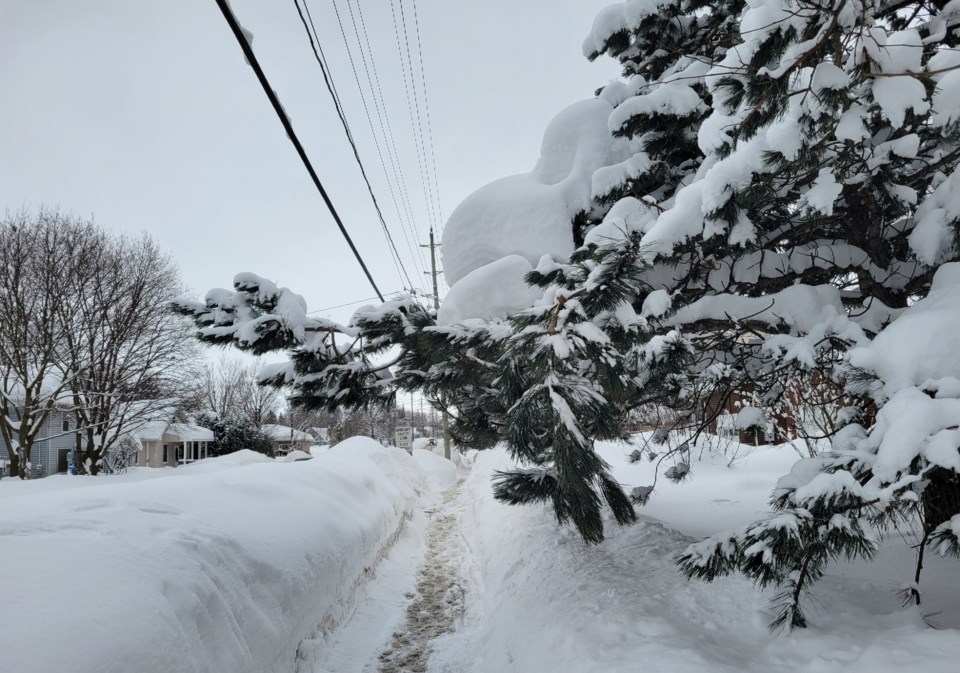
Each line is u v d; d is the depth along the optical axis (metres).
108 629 2.54
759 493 8.27
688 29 6.91
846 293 4.91
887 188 3.65
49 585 2.64
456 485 21.75
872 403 3.55
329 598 5.29
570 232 5.60
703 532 6.09
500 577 5.87
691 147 5.89
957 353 2.80
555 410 2.90
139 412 23.27
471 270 5.78
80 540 3.14
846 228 4.62
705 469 10.70
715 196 3.60
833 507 2.40
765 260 4.85
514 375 3.58
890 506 2.38
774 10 3.23
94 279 20.92
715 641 2.99
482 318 4.81
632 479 10.58
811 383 6.16
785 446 11.26
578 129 6.15
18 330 19.75
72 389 21.80
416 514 13.03
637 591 3.77
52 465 28.97
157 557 3.28
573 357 3.00
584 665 2.96
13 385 20.59
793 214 4.62
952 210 3.47
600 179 5.46
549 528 6.16
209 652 3.10
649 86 6.33
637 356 3.80
